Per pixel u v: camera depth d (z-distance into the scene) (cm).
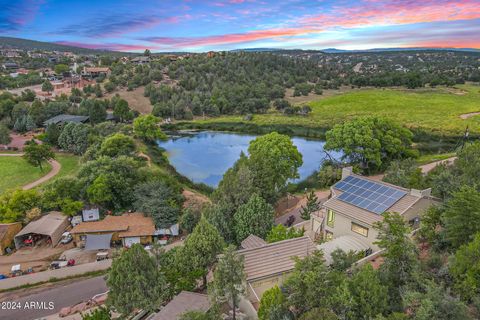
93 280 3956
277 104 15925
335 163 7419
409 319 1856
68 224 5297
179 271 3150
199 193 6769
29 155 7488
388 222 2472
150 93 16250
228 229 4334
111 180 5722
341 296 2006
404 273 2281
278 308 2148
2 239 4609
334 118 13262
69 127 9181
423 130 10544
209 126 13650
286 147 6338
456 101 14375
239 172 4994
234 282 2414
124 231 4866
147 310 2897
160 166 8169
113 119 12975
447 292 1934
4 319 3300
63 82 17700
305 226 4550
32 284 3878
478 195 2775
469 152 4847
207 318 2323
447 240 2753
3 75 17762
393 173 5203
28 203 5250
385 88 19050
